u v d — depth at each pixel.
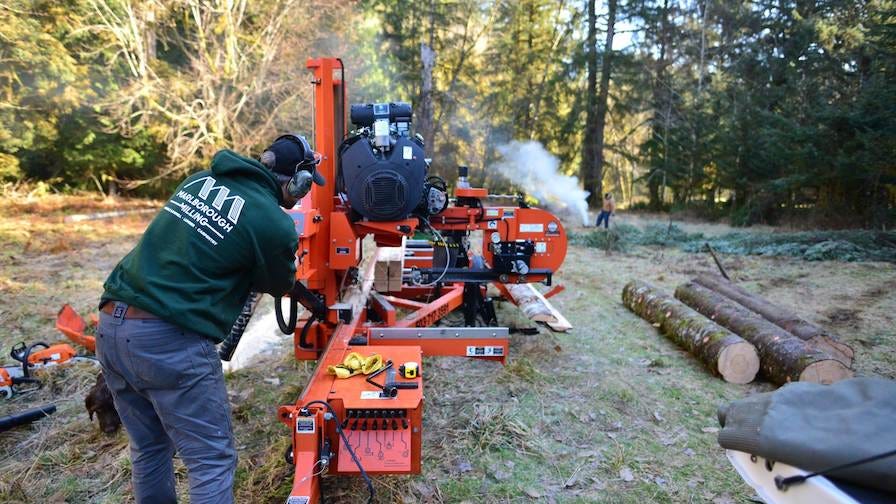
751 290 8.16
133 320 2.06
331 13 18.38
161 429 2.38
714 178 22.86
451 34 26.16
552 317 5.44
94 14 16.19
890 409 1.52
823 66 18.11
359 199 3.95
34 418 3.71
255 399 4.13
